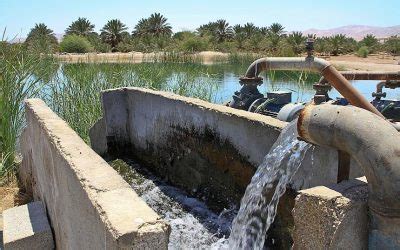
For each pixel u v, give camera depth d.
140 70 8.87
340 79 4.16
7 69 6.11
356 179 2.12
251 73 5.38
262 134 3.85
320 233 1.89
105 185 2.14
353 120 2.04
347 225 1.86
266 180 3.50
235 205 4.34
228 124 4.32
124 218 1.76
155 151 5.86
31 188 4.79
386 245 1.88
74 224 2.46
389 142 1.90
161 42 37.78
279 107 4.96
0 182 5.40
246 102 5.32
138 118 6.25
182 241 3.93
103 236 1.81
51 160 3.15
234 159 4.30
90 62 10.00
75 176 2.32
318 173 3.17
